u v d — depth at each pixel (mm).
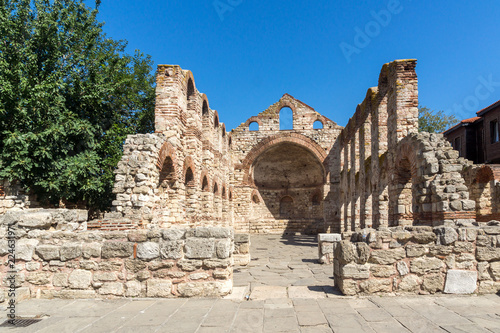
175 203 14688
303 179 35719
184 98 16188
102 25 17719
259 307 5336
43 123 13078
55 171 13070
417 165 10820
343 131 28141
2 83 12312
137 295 5906
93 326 4570
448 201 9266
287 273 9398
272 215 35688
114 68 17734
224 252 5941
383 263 5953
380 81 15688
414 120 12961
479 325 4492
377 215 15602
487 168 15930
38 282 5980
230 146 31766
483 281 5887
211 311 5152
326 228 30266
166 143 13250
